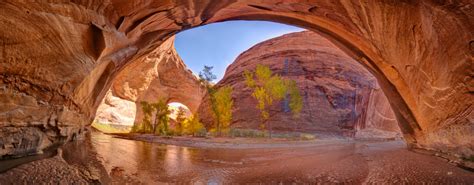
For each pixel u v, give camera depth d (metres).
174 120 71.31
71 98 11.21
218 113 39.34
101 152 12.97
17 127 7.65
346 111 49.34
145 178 7.38
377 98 53.22
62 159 8.41
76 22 8.23
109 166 8.89
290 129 46.28
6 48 6.49
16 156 7.76
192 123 40.41
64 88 9.83
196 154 14.56
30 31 6.79
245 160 12.10
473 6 6.11
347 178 7.57
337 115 48.75
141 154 13.80
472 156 8.70
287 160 12.16
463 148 9.28
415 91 12.88
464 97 8.30
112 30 10.34
